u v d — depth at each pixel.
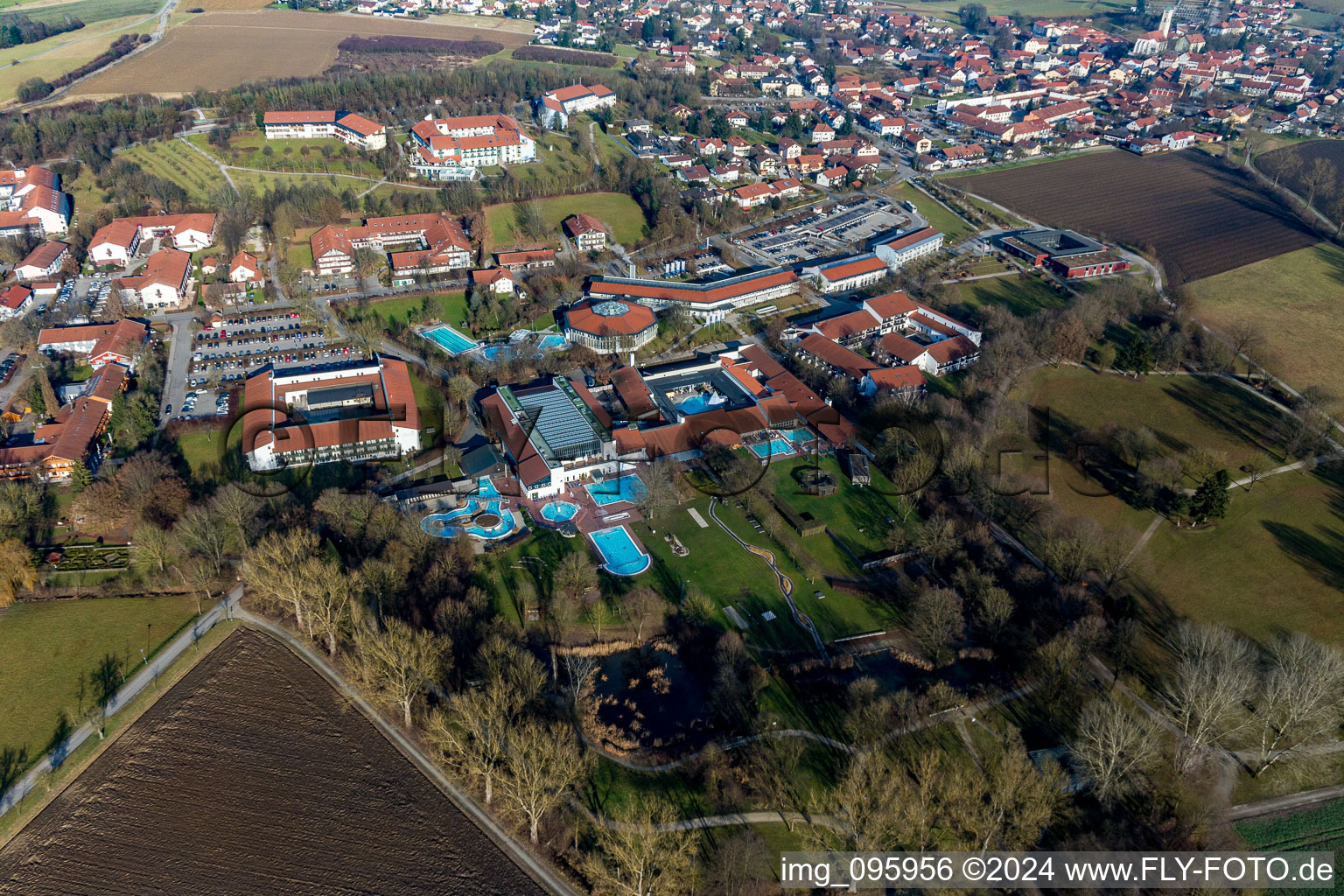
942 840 137.75
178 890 132.62
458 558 199.25
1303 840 143.88
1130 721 154.75
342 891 133.12
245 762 154.00
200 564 193.38
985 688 174.25
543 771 140.62
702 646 185.38
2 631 180.50
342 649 177.00
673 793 151.75
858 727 158.00
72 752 155.00
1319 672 157.50
